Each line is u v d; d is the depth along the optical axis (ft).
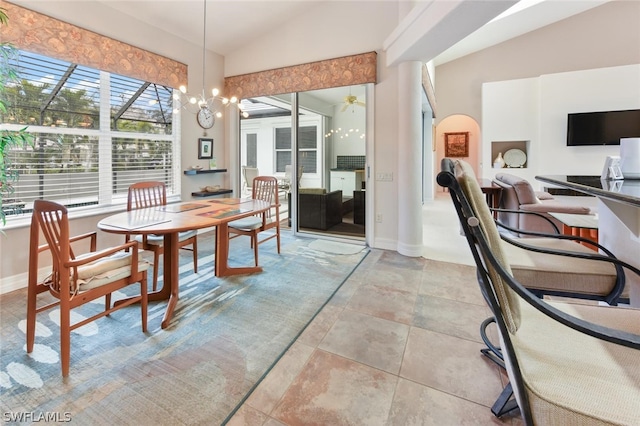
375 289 9.29
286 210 22.00
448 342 6.52
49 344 6.47
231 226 11.05
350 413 4.73
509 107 21.99
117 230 7.00
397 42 11.59
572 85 20.21
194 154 15.20
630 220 4.36
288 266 11.39
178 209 9.71
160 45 13.04
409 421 4.57
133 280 6.67
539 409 2.58
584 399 2.50
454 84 25.80
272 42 15.16
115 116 11.90
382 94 13.21
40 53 9.22
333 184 16.83
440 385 5.28
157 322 7.39
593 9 21.12
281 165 23.56
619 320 3.51
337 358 6.04
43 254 9.85
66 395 5.08
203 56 15.23
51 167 10.10
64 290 5.54
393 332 6.92
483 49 24.66
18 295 8.83
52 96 9.99
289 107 20.30
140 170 12.96
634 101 19.07
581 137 19.89
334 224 16.79
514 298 3.05
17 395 5.07
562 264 4.77
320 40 14.05
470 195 3.03
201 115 15.37
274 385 5.32
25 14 8.86
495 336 6.67
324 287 9.47
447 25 8.93
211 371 5.67
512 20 20.86
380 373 5.60
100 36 10.74
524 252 5.39
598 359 3.00
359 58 13.09
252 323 7.36
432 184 28.30
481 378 5.42
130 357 6.06
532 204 12.42
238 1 12.69
